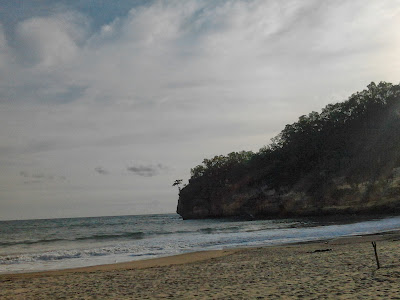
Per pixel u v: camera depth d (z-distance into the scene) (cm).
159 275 1375
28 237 5194
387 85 10762
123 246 2811
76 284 1239
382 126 9525
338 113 11319
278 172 11012
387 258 1266
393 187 7606
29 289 1173
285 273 1176
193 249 2469
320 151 10475
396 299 647
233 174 12675
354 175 8644
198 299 829
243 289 925
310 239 2762
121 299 916
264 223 6781
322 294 756
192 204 13838
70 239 4419
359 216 6806
